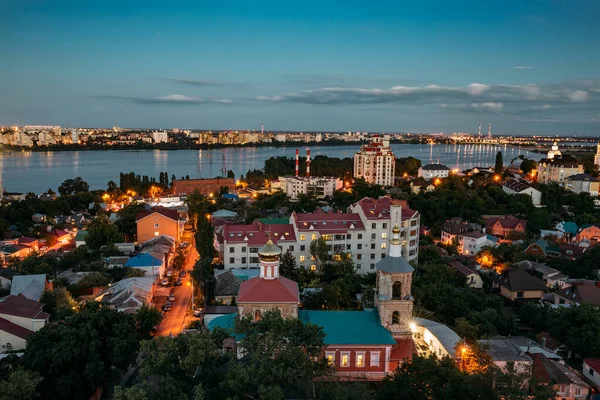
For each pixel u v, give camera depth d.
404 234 130.25
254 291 70.50
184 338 51.59
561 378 70.81
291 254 121.19
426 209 191.75
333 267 122.12
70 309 84.12
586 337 82.88
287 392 49.38
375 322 71.56
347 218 132.62
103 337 64.69
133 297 99.06
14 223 195.75
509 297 116.19
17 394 48.31
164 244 147.62
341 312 73.62
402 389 53.31
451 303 98.25
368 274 122.88
